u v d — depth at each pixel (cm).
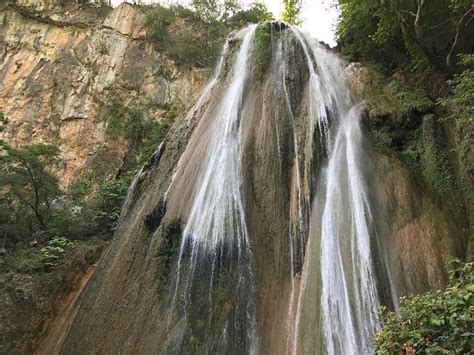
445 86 1250
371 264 881
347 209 991
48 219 1695
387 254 910
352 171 1073
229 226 1055
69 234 1591
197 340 910
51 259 1416
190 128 1523
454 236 942
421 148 1138
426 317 480
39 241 1580
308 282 901
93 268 1420
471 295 459
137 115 2316
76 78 2458
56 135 2294
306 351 795
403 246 916
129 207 1534
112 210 1695
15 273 1338
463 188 1028
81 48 2570
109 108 2348
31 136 2292
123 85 2430
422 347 469
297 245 988
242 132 1248
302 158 1133
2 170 1631
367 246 909
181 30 2688
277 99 1298
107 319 1104
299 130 1203
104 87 2419
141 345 966
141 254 1199
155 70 2494
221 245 1030
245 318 910
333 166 1099
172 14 2739
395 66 1479
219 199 1114
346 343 790
